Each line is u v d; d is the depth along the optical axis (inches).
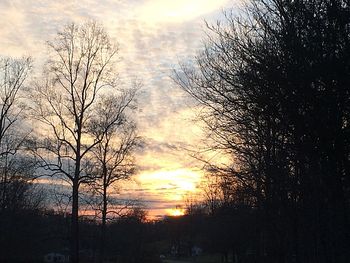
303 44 364.5
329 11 354.6
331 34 355.3
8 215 1900.8
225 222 1910.7
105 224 1641.2
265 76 392.8
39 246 1926.7
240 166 994.7
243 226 1488.7
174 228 5064.0
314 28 361.1
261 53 417.4
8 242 1871.3
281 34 388.2
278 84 382.3
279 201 738.8
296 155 466.6
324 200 491.5
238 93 515.5
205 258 4001.0
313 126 370.6
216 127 653.9
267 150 651.5
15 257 1879.9
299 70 362.0
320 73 353.1
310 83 359.3
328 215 454.0
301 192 619.8
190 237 4840.1
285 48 378.0
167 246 5088.6
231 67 540.1
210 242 3038.9
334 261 426.6
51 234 1459.2
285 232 802.8
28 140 1594.5
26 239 1857.8
